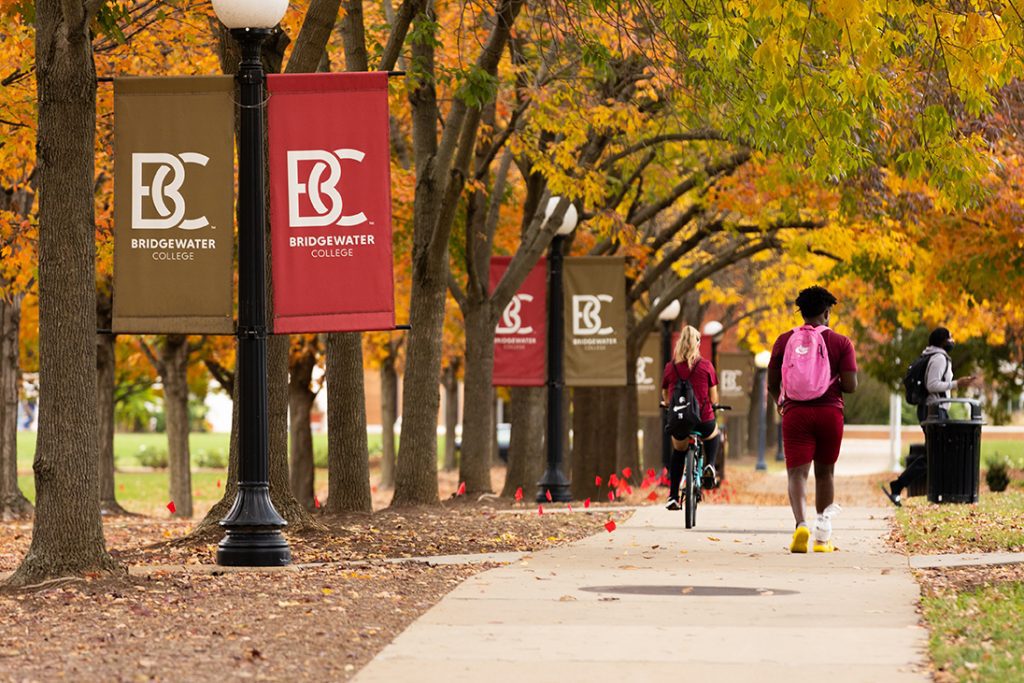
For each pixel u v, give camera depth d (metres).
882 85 35.53
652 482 85.94
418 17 45.34
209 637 23.78
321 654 22.22
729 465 150.62
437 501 56.03
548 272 64.62
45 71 30.92
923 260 70.31
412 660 21.48
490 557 36.44
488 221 64.44
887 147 54.56
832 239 71.56
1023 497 56.81
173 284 33.19
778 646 22.55
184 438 87.31
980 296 71.69
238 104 34.62
